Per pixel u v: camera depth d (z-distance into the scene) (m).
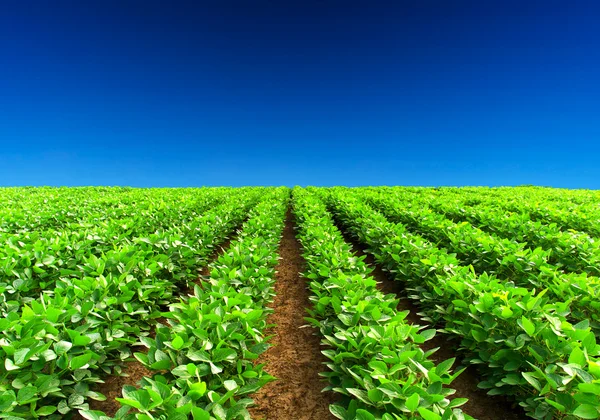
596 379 2.62
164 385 2.62
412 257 6.29
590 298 4.52
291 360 4.70
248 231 8.58
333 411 2.74
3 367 2.94
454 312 4.75
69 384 3.40
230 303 3.95
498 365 3.72
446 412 2.50
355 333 3.63
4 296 4.46
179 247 6.48
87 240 6.25
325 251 6.24
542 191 20.61
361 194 17.61
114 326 4.02
